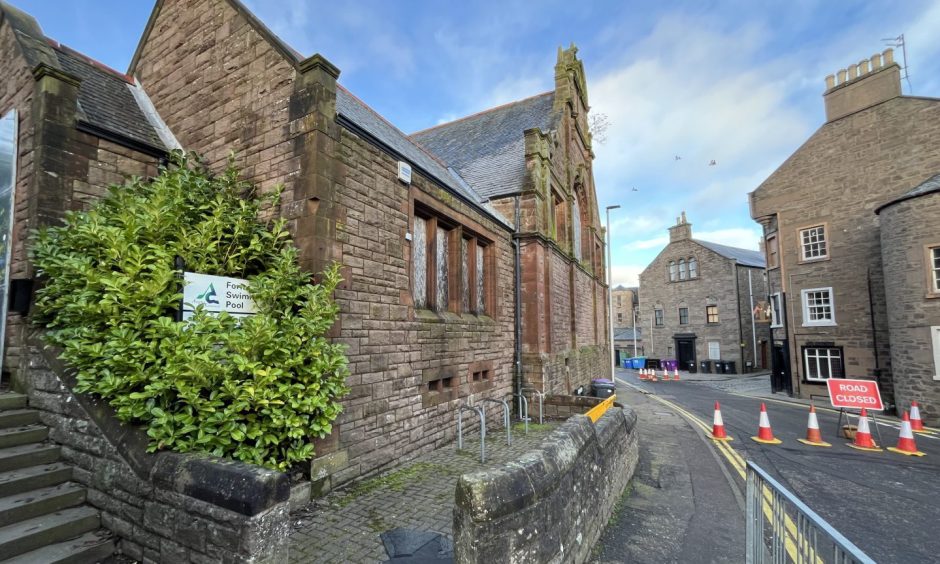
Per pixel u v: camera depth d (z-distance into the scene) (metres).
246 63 6.80
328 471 5.49
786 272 19.94
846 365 17.80
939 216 13.44
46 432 4.58
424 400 7.66
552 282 13.29
